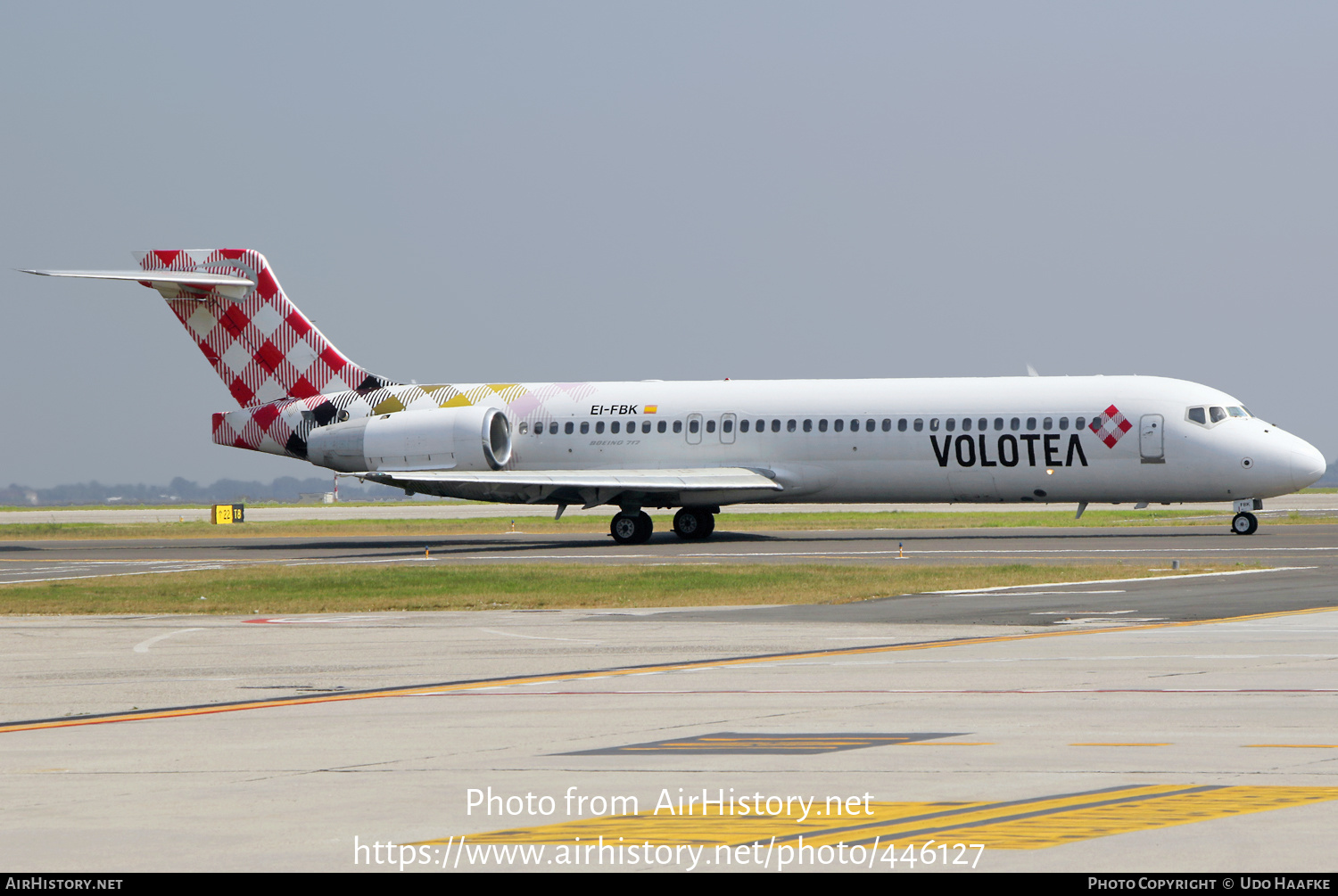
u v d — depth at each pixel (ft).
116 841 88.48
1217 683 150.61
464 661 182.60
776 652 186.19
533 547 473.67
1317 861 78.89
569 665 176.04
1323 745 114.21
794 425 465.47
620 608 254.68
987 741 118.42
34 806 98.94
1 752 121.80
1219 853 80.84
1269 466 428.56
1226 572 309.83
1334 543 413.59
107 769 112.68
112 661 187.83
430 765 112.47
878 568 333.21
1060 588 279.49
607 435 483.92
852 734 123.65
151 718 140.36
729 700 145.07
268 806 97.96
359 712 141.69
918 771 106.11
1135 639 192.75
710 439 473.26
